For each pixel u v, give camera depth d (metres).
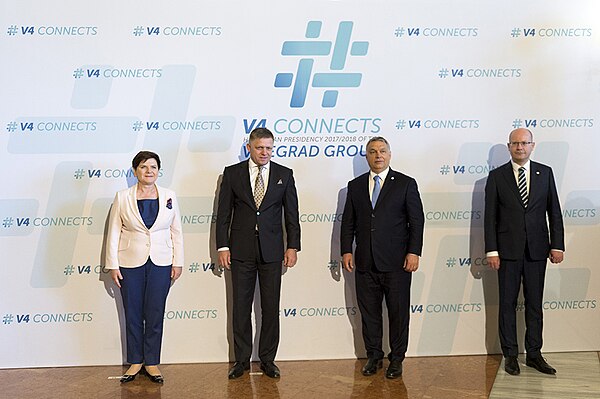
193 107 5.30
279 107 5.33
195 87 5.30
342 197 5.37
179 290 5.33
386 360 5.33
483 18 5.36
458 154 5.39
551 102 5.40
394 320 4.95
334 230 5.38
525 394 4.55
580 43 5.39
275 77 5.32
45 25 5.24
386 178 4.95
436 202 5.39
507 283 4.99
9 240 5.27
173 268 5.00
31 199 5.27
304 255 5.37
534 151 5.41
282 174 4.98
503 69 5.38
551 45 5.38
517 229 4.94
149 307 4.91
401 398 4.50
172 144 5.30
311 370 5.12
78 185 5.29
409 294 4.98
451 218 5.40
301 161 5.35
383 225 4.88
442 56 5.36
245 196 4.93
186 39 5.28
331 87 5.34
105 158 5.30
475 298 5.43
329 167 5.36
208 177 5.32
